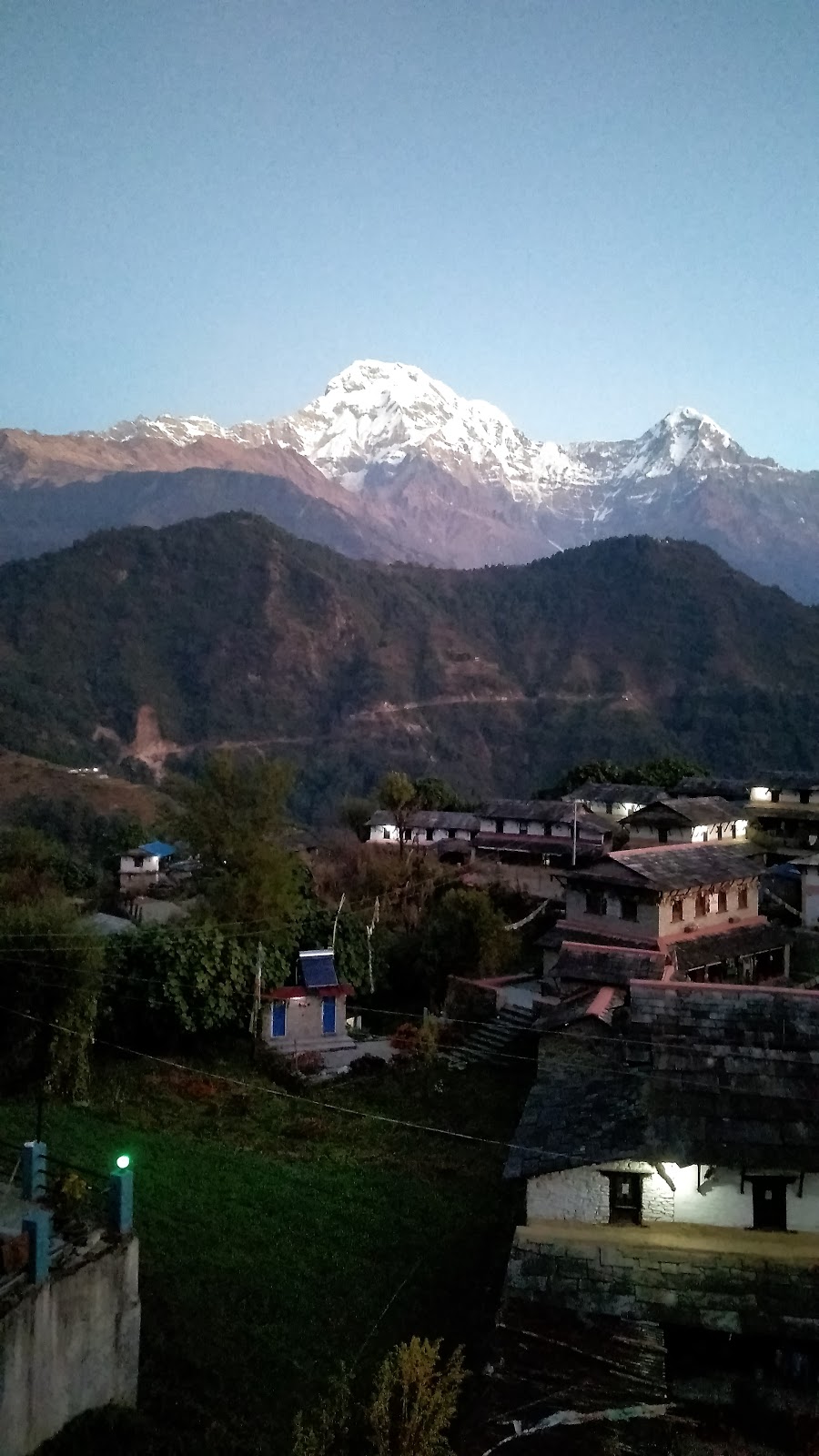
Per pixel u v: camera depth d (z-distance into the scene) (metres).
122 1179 20.28
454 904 54.00
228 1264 26.30
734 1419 19.78
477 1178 31.86
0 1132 33.31
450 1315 24.47
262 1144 34.41
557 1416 18.78
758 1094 23.19
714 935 46.56
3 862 64.56
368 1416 19.23
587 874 47.19
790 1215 22.39
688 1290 21.17
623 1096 24.44
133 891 73.50
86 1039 37.41
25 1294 17.28
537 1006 42.94
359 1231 28.31
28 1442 17.11
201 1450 19.22
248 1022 44.12
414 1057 42.44
